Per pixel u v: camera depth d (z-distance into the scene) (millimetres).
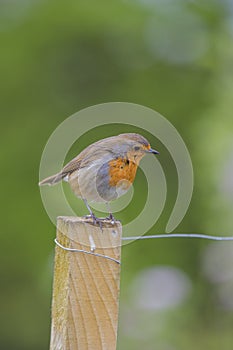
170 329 10906
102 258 4531
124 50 14875
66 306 4480
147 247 12750
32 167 14117
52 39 14758
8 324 14547
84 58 14828
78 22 14711
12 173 14039
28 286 14305
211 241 10984
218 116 11477
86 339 4484
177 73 14828
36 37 14773
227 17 14305
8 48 14727
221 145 10914
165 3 14672
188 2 14547
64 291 4516
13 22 14914
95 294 4512
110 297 4527
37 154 14203
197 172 12273
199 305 11305
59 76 14812
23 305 14461
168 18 14594
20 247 13891
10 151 14180
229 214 10547
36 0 14914
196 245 12672
